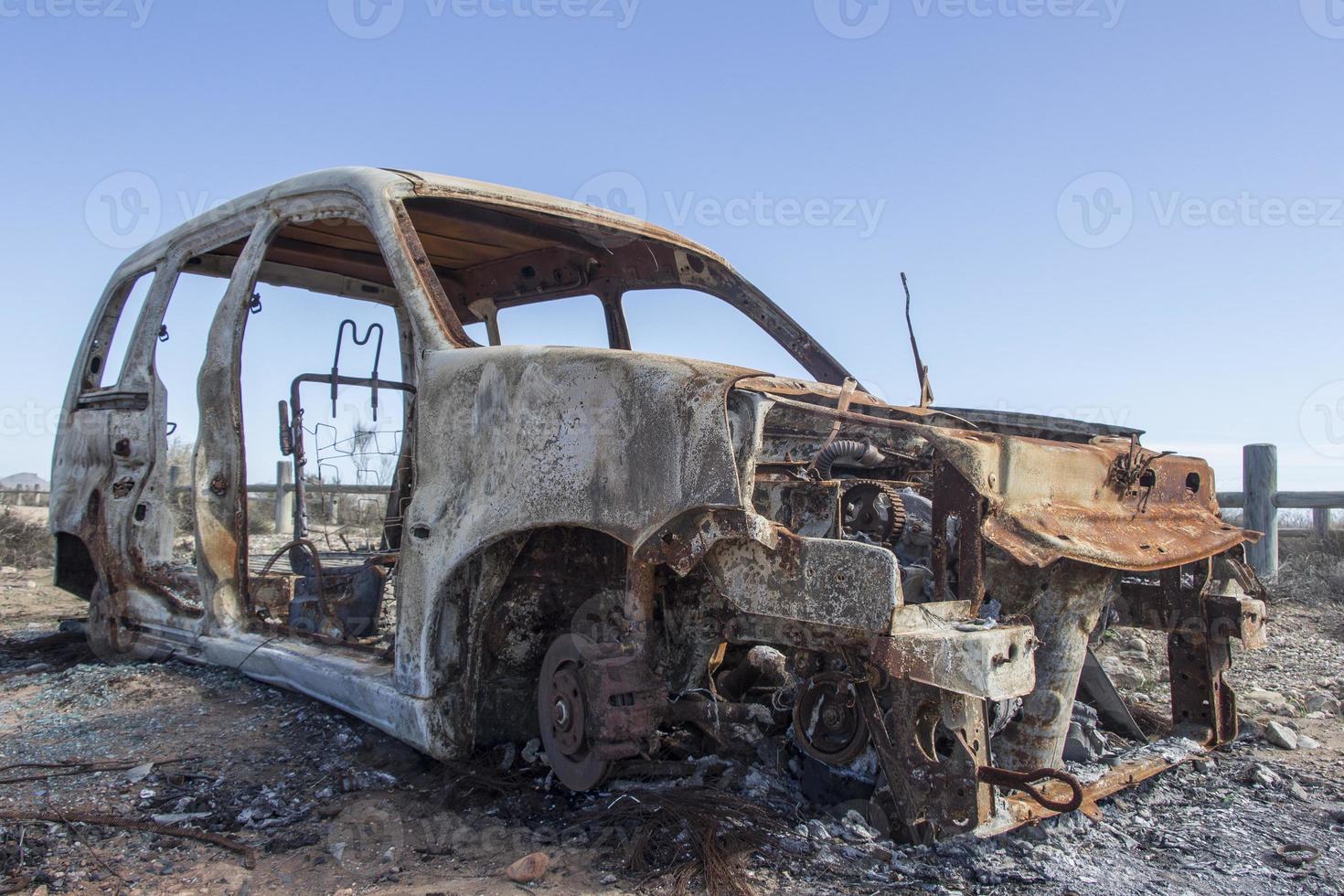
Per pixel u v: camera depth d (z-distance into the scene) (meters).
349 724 3.79
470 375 3.18
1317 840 3.04
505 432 3.02
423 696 3.11
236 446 4.39
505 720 3.36
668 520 2.62
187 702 4.09
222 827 2.95
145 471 4.92
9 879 2.60
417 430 3.35
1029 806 2.87
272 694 4.17
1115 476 3.33
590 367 2.85
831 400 3.09
